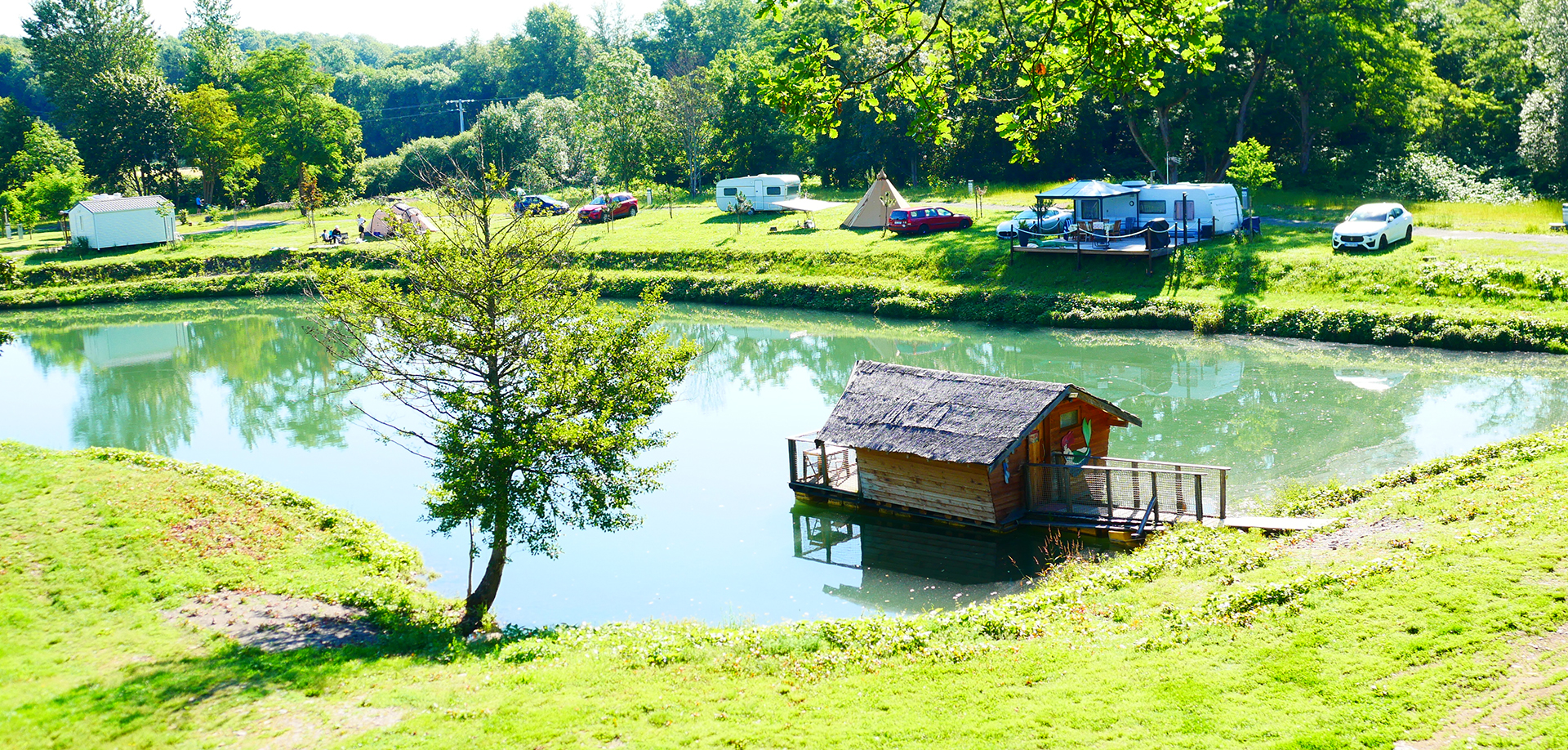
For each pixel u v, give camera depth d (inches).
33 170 3703.3
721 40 6008.9
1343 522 764.6
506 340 688.4
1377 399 1233.4
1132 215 2038.6
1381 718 448.5
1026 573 817.5
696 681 568.4
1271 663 516.7
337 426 1387.8
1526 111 2437.3
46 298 2486.5
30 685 561.6
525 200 3026.6
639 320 713.6
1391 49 2418.8
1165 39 548.4
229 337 2075.5
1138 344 1626.5
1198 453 1074.7
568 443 660.1
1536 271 1514.5
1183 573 700.0
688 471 1133.7
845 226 2532.0
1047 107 604.4
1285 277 1726.1
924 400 954.7
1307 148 2667.3
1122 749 450.0
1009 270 2004.2
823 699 533.0
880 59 3075.8
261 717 518.6
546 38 6161.4
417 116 6225.4
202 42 5196.9
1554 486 731.4
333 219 3373.5
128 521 848.3
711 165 3686.0
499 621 764.6
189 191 4320.9
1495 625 511.2
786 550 901.8
